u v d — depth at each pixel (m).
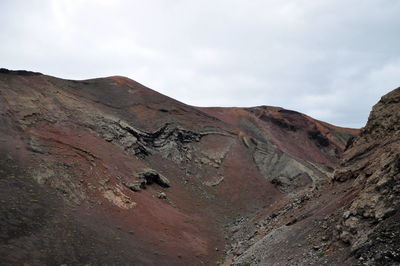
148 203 32.97
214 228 36.19
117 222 26.77
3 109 31.33
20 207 21.33
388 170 16.83
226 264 26.48
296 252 18.69
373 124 26.88
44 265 17.91
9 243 18.12
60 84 46.84
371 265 12.59
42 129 32.44
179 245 28.33
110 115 47.12
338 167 26.50
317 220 20.69
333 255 15.66
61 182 26.55
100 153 34.75
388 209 14.91
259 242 24.84
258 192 50.75
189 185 45.94
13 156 26.12
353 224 15.98
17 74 40.84
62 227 21.80
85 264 19.67
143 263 22.72
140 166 38.84
